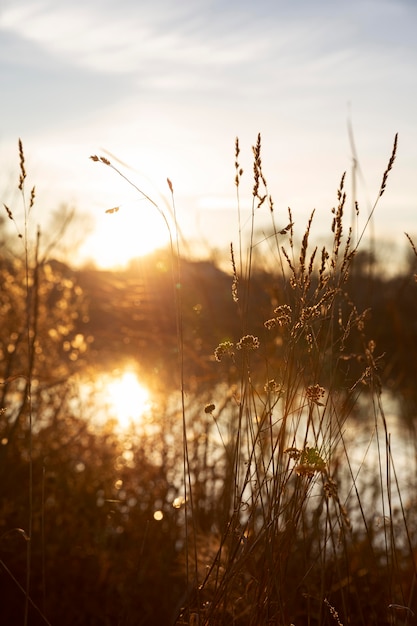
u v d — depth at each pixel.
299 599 2.97
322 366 2.24
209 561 2.77
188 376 4.69
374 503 3.86
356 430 4.43
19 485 4.29
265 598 2.19
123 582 3.75
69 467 4.68
